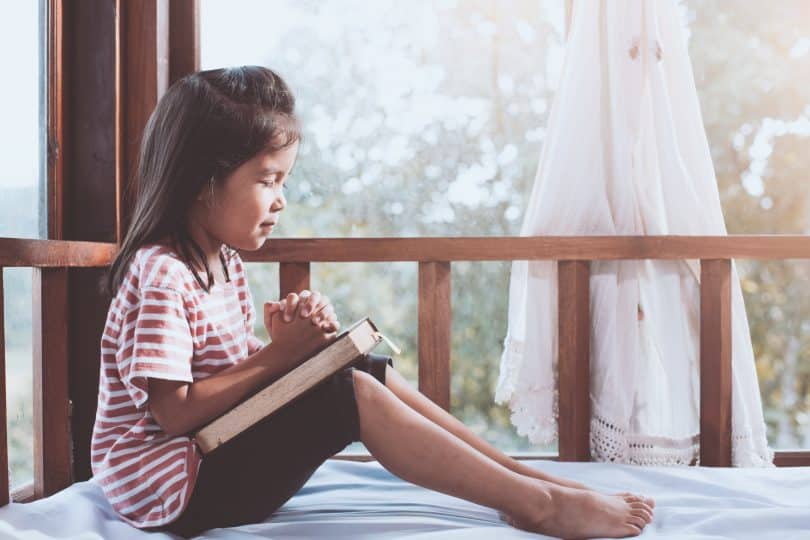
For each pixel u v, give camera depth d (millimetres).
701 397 1604
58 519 1029
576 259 1589
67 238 1596
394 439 980
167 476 1000
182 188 1080
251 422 949
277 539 1005
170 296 1005
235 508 1019
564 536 995
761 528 1015
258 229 1121
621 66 1604
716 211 1621
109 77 1597
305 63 1852
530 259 1598
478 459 992
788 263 1814
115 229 1594
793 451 1783
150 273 1021
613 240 1579
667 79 1634
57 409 1305
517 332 1645
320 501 1188
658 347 1620
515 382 1646
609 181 1648
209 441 953
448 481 982
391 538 991
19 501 1390
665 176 1603
